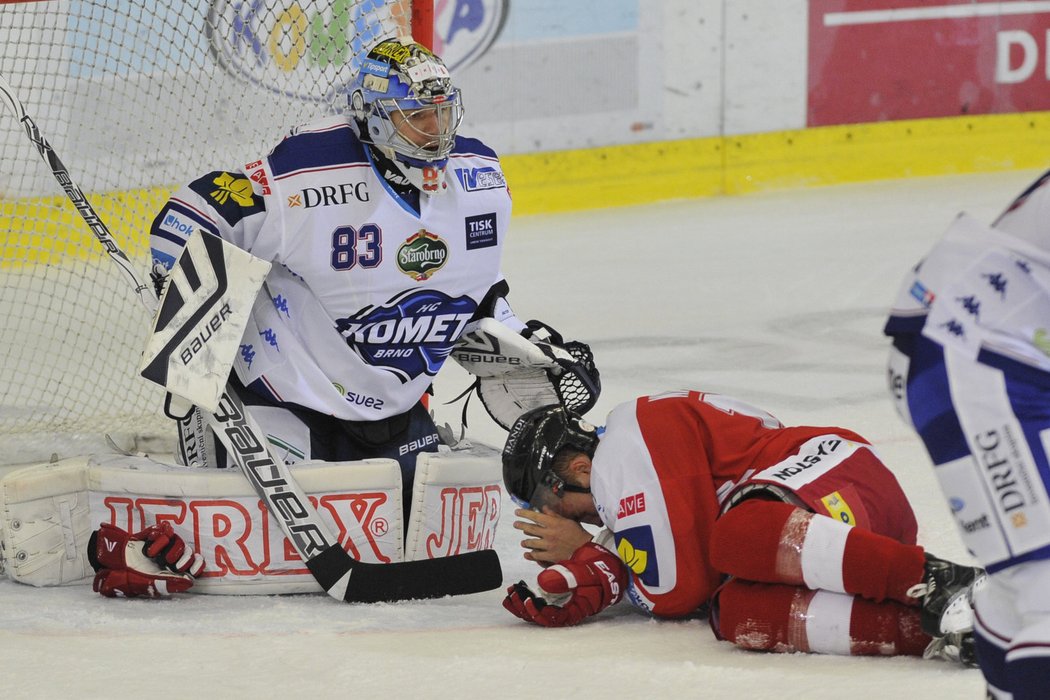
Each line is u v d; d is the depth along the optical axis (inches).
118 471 448.8
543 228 1427.2
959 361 226.7
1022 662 215.0
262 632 400.2
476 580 451.2
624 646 372.8
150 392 684.7
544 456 412.5
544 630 397.1
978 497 224.5
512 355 497.4
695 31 1565.0
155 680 346.0
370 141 460.4
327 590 436.5
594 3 1502.2
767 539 346.6
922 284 234.2
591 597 395.9
